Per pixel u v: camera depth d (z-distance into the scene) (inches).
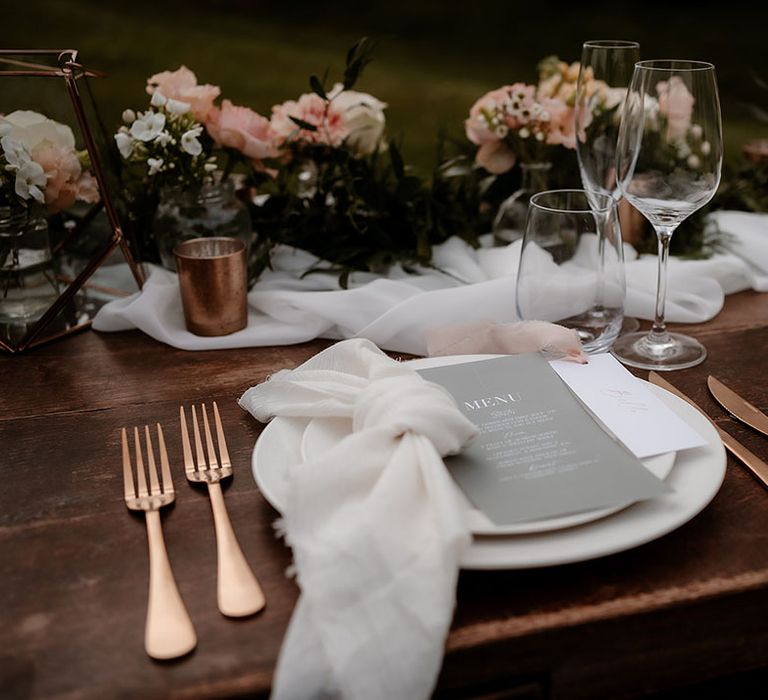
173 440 32.8
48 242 40.6
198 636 23.2
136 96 174.9
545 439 28.1
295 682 21.3
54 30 206.5
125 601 24.7
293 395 31.0
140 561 26.3
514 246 46.8
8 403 36.2
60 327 42.5
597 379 32.1
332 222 47.4
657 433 28.6
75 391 37.1
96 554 26.6
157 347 41.3
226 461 30.7
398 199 47.7
